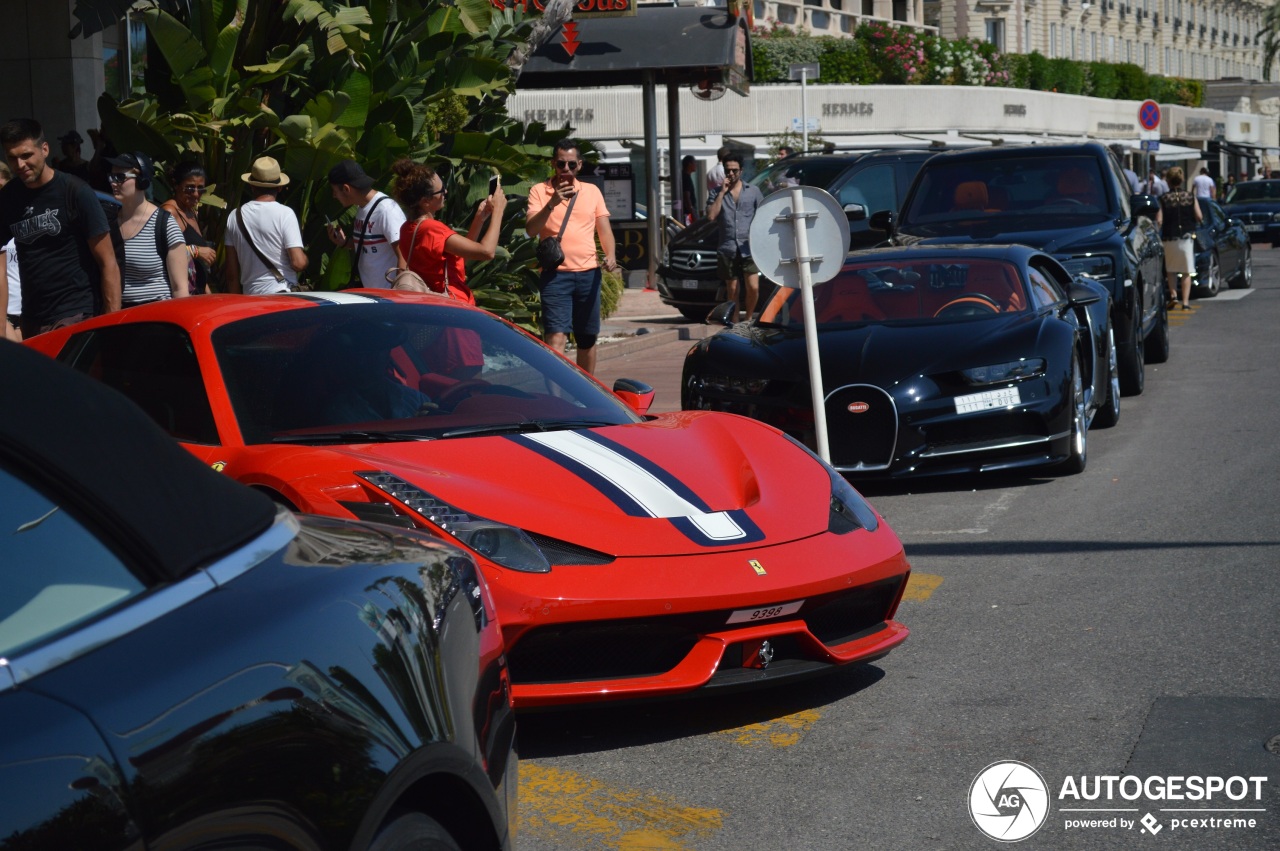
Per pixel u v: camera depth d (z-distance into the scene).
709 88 23.42
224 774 1.88
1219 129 66.94
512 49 14.30
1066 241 11.93
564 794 4.02
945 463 8.16
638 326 18.39
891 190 18.05
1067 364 8.44
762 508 4.75
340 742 2.07
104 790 1.72
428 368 5.31
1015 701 4.67
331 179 8.58
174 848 1.79
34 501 1.88
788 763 4.23
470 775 2.39
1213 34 93.38
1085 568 6.41
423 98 12.84
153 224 8.48
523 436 4.92
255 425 4.88
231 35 11.29
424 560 2.55
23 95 13.75
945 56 43.94
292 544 2.30
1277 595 5.79
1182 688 4.71
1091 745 4.25
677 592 4.22
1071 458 8.57
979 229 12.73
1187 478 8.46
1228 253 23.02
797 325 9.20
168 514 2.06
